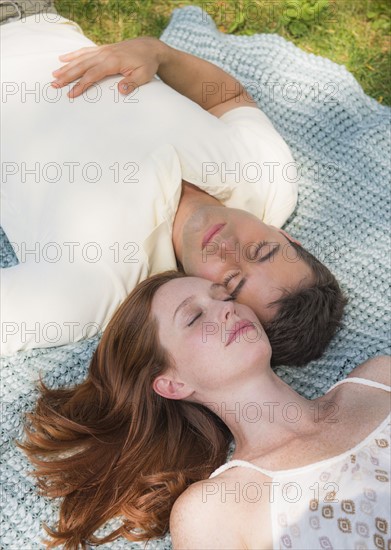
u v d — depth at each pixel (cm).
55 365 194
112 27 269
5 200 200
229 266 186
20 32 215
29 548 175
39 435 184
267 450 166
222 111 223
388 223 223
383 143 235
